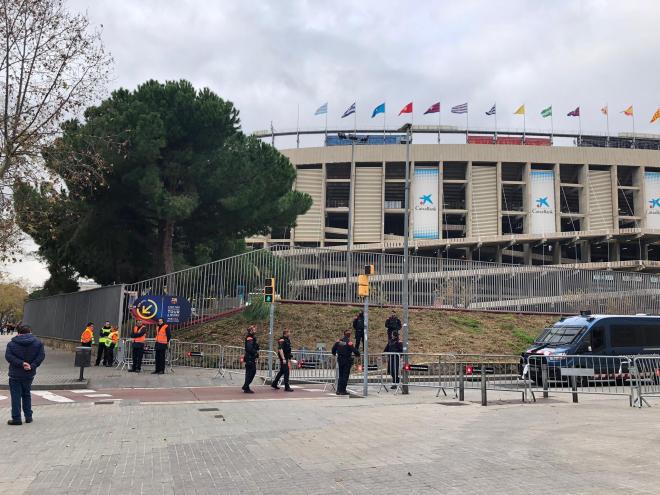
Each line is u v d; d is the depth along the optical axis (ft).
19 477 20.36
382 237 264.72
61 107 63.72
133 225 90.22
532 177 268.82
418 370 57.26
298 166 276.41
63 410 37.55
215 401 42.68
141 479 20.06
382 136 283.79
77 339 95.81
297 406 39.68
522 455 23.09
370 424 31.42
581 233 238.68
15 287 305.12
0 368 66.39
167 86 81.76
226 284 79.56
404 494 17.63
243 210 86.94
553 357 47.34
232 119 86.94
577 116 273.75
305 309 82.69
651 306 104.01
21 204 73.20
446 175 278.67
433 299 91.86
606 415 35.53
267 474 20.48
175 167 82.02
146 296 71.10
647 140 298.76
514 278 97.35
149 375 59.62
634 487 18.06
